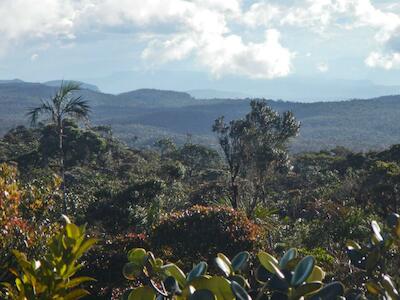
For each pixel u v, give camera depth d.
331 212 15.28
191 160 74.50
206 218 11.52
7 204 6.78
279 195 36.81
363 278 3.40
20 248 6.52
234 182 23.88
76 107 23.19
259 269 2.22
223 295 2.10
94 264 10.85
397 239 2.57
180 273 2.36
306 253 10.05
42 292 2.33
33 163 53.19
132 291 2.26
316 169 55.56
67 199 22.34
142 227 22.02
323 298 2.04
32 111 22.86
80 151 54.91
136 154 72.75
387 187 25.59
